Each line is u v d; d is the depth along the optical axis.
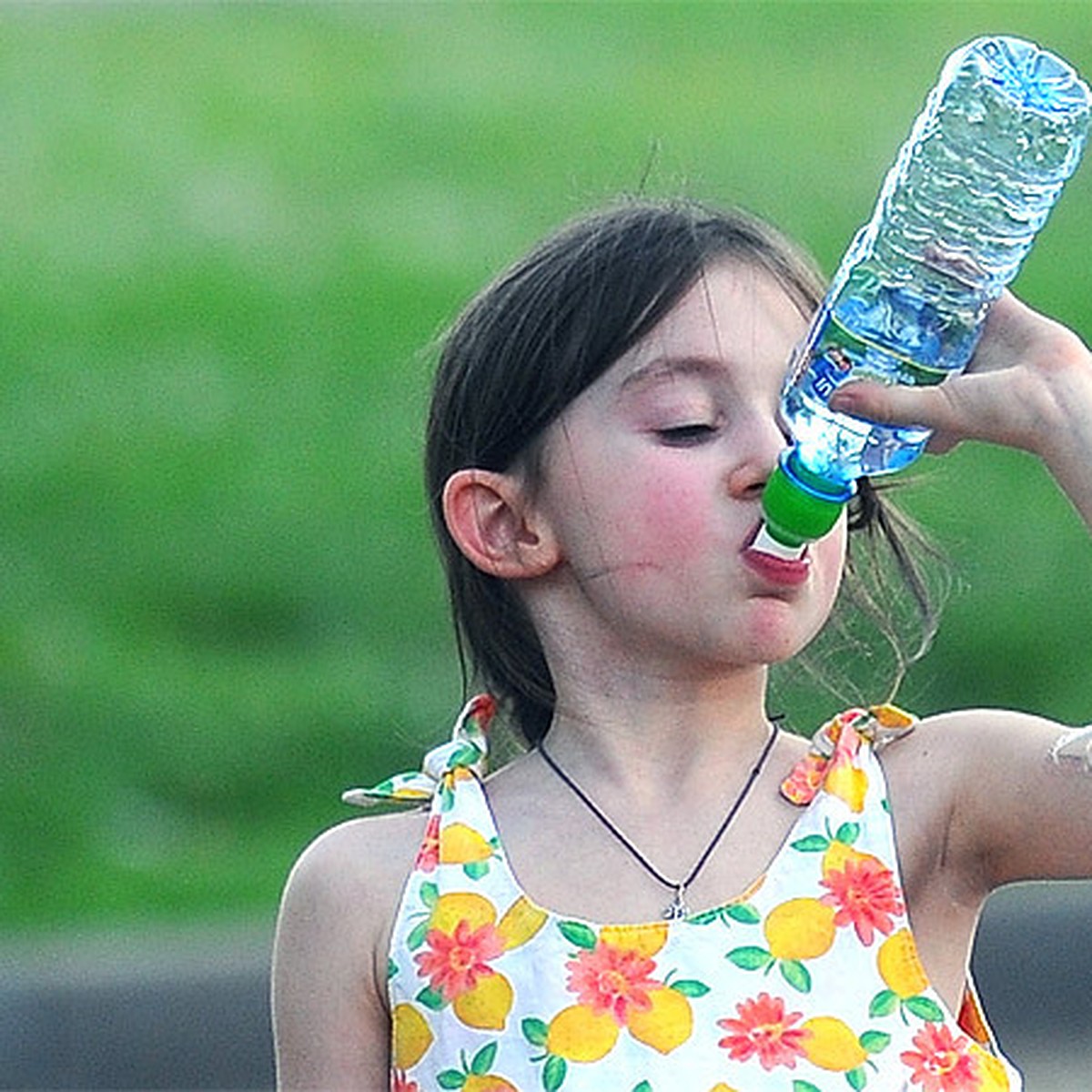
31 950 27.38
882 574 12.11
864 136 46.66
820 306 10.66
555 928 10.40
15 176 47.22
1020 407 9.98
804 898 10.39
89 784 31.47
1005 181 10.18
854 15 53.06
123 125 49.34
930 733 10.73
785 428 10.43
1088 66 48.59
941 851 10.54
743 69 50.97
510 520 11.03
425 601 35.25
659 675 10.78
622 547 10.56
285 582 35.69
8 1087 26.06
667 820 10.64
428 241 44.25
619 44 53.00
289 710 32.78
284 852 30.03
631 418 10.62
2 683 33.38
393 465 38.06
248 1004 26.48
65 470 38.22
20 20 54.25
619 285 10.67
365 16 55.09
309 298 42.62
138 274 43.66
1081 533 35.44
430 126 49.06
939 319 10.27
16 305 42.62
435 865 10.69
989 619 34.00
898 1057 10.18
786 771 10.76
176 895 28.83
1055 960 26.75
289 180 46.94
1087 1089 24.34
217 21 54.62
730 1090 10.08
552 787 10.85
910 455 10.41
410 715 32.62
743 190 44.00
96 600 35.44
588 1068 10.16
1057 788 10.35
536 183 46.09
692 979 10.24
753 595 10.42
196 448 38.69
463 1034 10.38
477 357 11.14
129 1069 26.23
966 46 10.37
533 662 11.28
